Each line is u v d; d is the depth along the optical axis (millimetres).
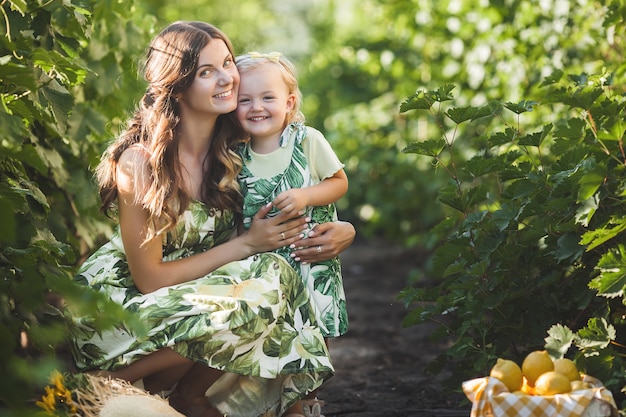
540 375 2941
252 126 3674
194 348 3320
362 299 7371
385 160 8898
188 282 3438
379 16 9242
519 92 5820
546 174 3600
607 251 3449
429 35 7844
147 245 3457
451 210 5625
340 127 9516
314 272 3688
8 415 2354
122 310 2500
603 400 2740
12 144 3463
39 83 3609
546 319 3633
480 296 3740
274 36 16688
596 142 3576
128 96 4906
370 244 10391
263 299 3373
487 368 3627
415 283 7598
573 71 5414
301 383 3482
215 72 3559
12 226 2307
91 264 3643
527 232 3666
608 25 4605
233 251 3574
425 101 3812
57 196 4328
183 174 3600
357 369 5094
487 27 6438
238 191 3668
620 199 3457
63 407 3115
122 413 2998
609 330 3164
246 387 3566
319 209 3758
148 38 5473
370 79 10398
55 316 3438
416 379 4824
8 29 3404
